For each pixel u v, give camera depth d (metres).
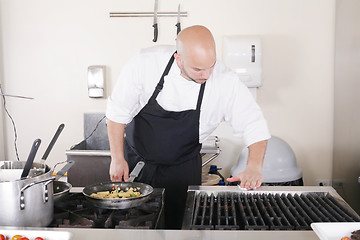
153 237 1.07
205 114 1.98
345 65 2.88
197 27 1.57
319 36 3.24
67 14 3.36
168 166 2.10
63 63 3.42
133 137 2.12
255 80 3.05
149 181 2.10
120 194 1.51
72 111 3.46
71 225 1.23
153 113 2.01
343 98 2.96
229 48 3.04
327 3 3.21
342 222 1.10
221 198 1.49
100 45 3.37
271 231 1.10
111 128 1.96
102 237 1.07
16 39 3.42
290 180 2.83
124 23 3.33
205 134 2.09
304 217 1.27
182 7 3.28
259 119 1.88
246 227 1.18
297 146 3.37
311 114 3.32
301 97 3.31
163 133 2.01
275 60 3.29
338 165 3.12
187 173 2.12
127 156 2.22
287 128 3.35
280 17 3.24
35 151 1.24
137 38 3.34
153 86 1.94
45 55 3.42
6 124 3.52
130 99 1.98
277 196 1.45
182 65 1.61
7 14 3.40
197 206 1.35
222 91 1.90
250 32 3.27
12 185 1.18
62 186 1.62
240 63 3.04
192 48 1.51
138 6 3.30
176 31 3.30
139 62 1.94
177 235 1.08
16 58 3.44
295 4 3.22
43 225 1.26
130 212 1.39
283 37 3.26
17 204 1.19
